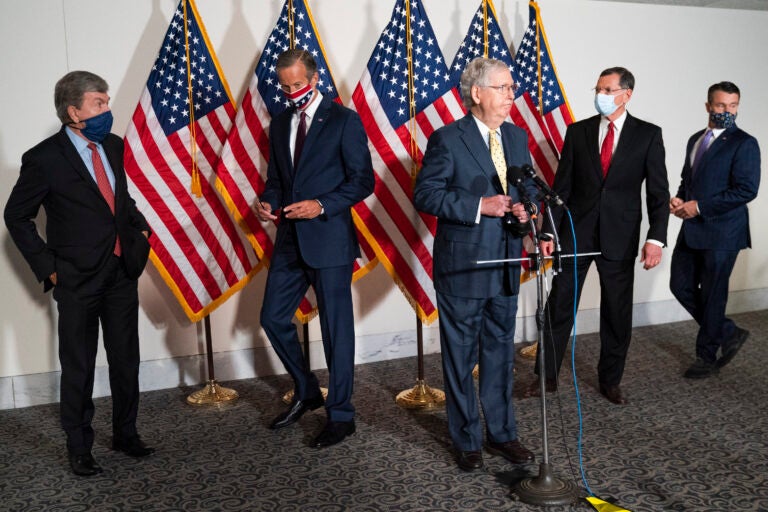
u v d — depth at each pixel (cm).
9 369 392
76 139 286
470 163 277
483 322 292
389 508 257
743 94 542
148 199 369
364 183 320
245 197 377
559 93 438
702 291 405
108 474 294
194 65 371
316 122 321
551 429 330
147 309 411
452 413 291
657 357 445
